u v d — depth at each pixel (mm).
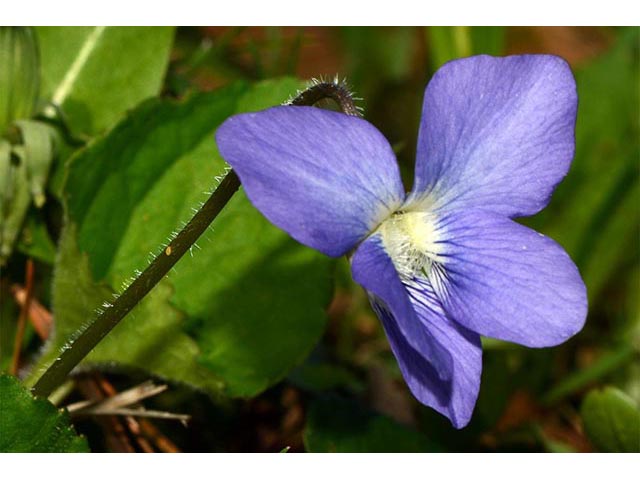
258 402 100
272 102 92
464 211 66
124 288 79
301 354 90
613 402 88
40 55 100
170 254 69
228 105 91
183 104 89
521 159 65
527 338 61
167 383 94
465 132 65
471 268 64
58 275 84
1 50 90
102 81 100
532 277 62
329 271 91
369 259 61
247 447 98
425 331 61
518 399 107
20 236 93
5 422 69
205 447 97
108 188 89
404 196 64
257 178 57
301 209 58
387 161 62
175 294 90
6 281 96
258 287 91
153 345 85
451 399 62
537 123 65
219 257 91
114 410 84
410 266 66
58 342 85
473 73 64
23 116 94
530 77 65
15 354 90
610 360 106
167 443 89
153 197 91
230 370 89
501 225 65
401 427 89
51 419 70
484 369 102
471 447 101
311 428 85
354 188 61
